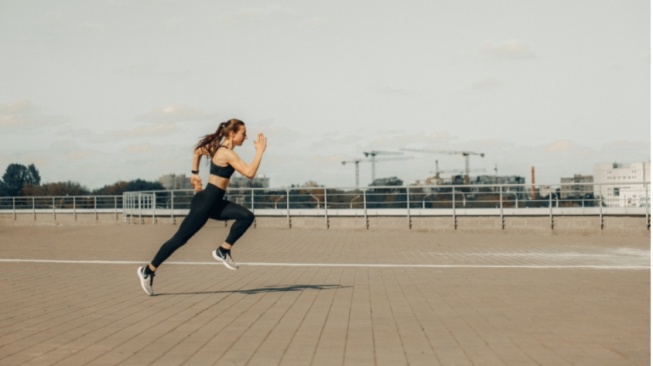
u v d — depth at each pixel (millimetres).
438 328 7609
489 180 106312
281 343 6812
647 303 9516
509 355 6195
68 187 104250
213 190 10242
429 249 20109
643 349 6410
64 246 21062
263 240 23672
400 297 10258
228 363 5973
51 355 6305
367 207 32625
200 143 10359
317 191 32500
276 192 33062
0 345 6746
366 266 15344
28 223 51375
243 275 13484
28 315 8586
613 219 26953
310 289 11258
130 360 6105
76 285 11797
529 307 9180
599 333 7246
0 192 152500
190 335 7254
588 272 13930
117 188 100938
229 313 8734
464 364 5855
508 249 20172
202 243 22141
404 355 6234
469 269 14625
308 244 21922
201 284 12008
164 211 35656
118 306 9344
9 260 16609
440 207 32500
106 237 25203
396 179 76562
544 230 27469
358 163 139625
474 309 9023
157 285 11828
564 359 6012
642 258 17188
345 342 6840
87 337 7152
